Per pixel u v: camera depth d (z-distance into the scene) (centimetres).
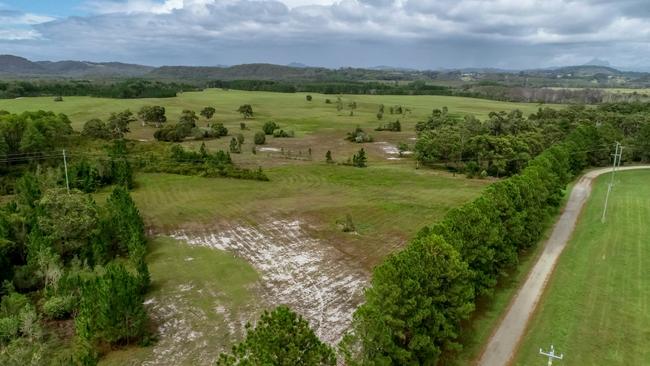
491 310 4016
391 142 13600
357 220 6438
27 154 8656
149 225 6181
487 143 9894
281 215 6631
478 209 3925
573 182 8975
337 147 12800
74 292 3969
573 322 3816
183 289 4375
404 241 5656
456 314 3086
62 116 11231
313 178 9144
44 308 3850
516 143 9931
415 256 2944
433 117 15525
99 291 3428
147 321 3800
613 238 5747
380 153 12138
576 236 5962
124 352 3394
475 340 3550
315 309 4003
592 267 4916
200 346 3462
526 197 4906
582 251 5400
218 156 9719
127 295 3409
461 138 10612
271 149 12344
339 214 6694
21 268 4394
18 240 4862
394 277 2781
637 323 3778
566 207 7294
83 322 3366
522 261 5116
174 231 5972
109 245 5175
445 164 10581
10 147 8725
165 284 4472
